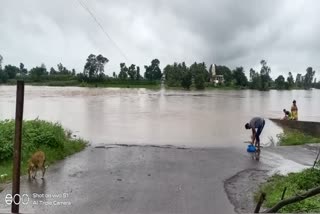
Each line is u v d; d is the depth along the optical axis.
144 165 13.49
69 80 147.00
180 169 13.04
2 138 13.20
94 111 37.66
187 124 28.47
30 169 11.15
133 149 16.78
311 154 16.36
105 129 24.44
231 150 17.19
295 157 15.70
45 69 156.62
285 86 177.00
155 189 10.59
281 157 15.66
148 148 17.16
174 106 47.50
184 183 11.29
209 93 98.31
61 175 11.75
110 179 11.47
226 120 32.06
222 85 154.38
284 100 76.81
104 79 149.38
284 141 20.08
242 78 156.75
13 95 62.44
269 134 23.61
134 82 152.25
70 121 28.58
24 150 13.14
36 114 33.41
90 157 14.64
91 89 103.88
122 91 94.31
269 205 9.11
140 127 26.00
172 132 23.72
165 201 9.58
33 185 10.55
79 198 9.61
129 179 11.54
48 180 11.12
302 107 56.50
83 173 12.10
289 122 27.00
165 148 17.31
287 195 9.39
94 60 146.50
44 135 14.62
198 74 128.50
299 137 20.48
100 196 9.82
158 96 73.50
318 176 10.98
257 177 12.34
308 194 4.46
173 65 140.75
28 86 125.50
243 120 32.38
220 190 10.69
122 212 8.72
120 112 37.22
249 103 60.16
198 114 37.34
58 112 35.69
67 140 16.83
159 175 12.13
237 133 23.83
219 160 14.80
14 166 5.96
